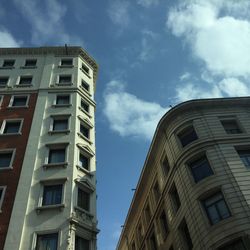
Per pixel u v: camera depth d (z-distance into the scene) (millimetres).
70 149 29594
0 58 42906
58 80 39188
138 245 43500
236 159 27703
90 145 32312
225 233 23141
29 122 32625
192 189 27578
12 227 23109
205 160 28672
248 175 26250
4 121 32562
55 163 27984
